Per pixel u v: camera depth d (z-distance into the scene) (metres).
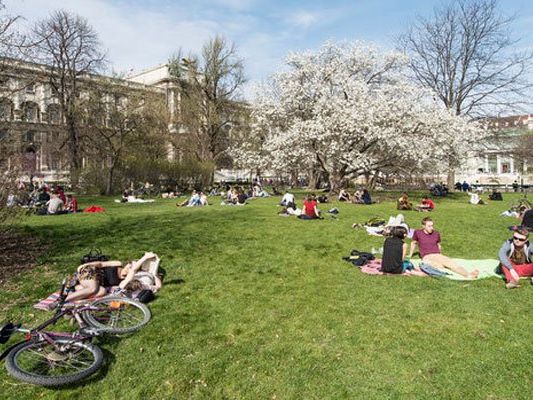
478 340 5.30
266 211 18.73
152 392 4.40
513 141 44.62
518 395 4.18
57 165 38.16
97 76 38.22
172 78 47.25
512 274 7.52
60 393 4.38
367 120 25.86
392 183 42.03
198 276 8.29
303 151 27.56
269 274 8.45
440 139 26.77
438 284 7.65
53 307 6.17
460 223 15.24
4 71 17.09
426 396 4.21
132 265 7.25
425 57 37.25
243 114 43.84
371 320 6.00
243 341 5.44
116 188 36.84
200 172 43.28
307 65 30.08
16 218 10.42
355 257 9.55
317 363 4.87
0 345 5.39
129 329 5.63
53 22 34.75
